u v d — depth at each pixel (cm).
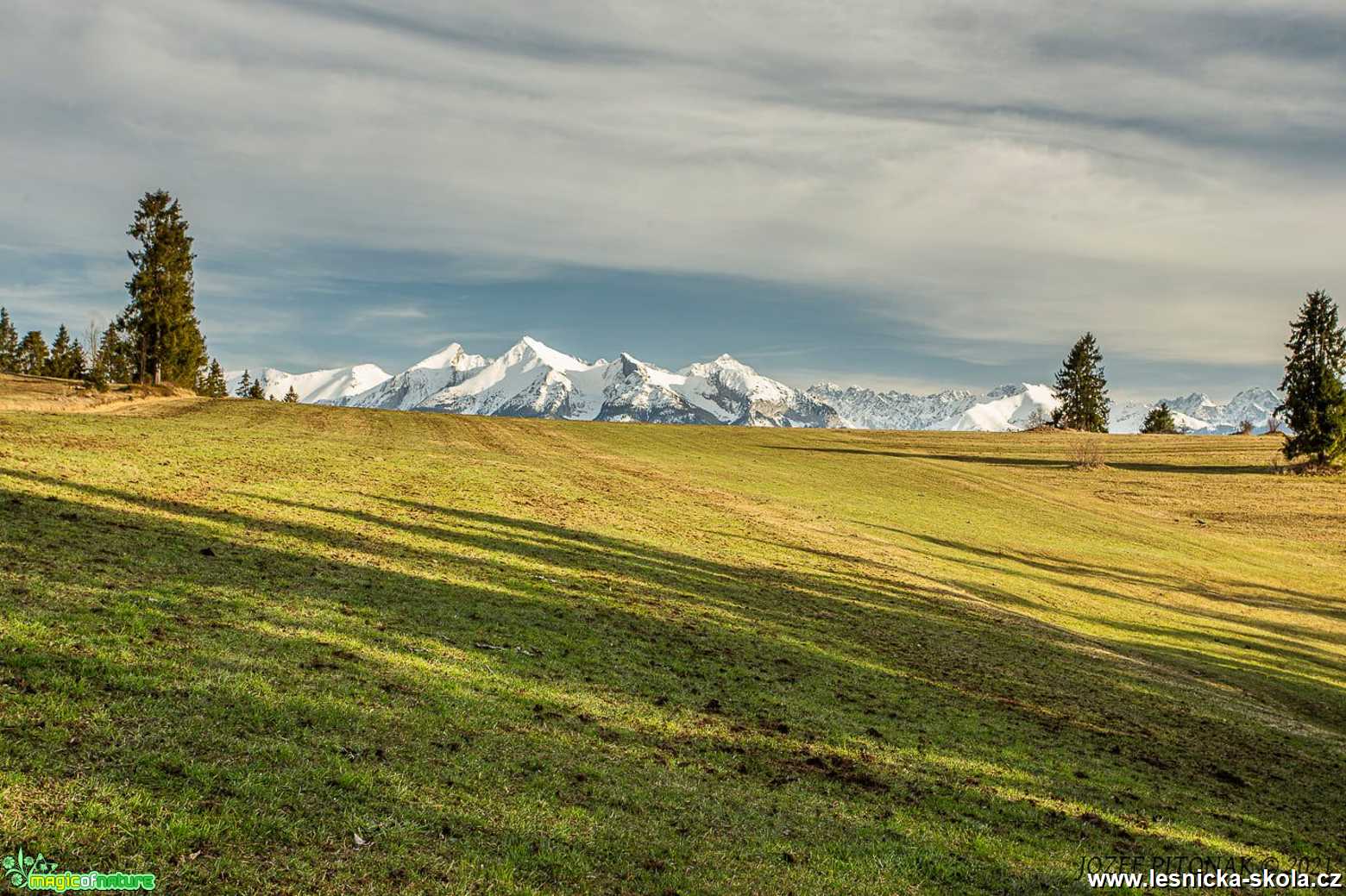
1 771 1010
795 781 1650
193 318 11269
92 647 1475
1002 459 11900
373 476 4628
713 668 2308
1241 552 7281
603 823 1293
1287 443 11650
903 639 3053
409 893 985
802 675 2403
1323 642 4656
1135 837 1678
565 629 2392
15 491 2659
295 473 4294
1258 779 2236
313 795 1155
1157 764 2192
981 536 6278
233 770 1162
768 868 1270
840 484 7919
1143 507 9062
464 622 2245
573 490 5325
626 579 3181
